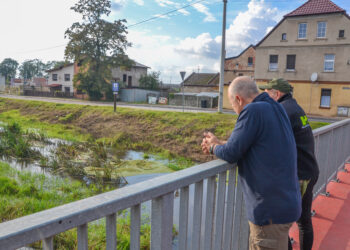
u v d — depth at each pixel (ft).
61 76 170.60
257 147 5.05
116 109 73.20
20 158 35.29
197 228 5.29
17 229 2.65
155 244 4.45
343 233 9.90
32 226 2.74
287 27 89.30
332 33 83.10
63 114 76.33
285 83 7.73
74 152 38.11
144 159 38.81
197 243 5.36
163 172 32.24
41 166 32.40
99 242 13.34
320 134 11.39
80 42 130.52
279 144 5.03
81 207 3.23
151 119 60.59
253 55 124.26
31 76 373.81
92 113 72.38
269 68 93.30
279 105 5.57
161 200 4.31
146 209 18.80
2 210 17.88
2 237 2.52
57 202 20.45
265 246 5.09
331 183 14.71
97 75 132.87
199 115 59.36
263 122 5.02
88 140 49.47
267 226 5.00
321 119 72.95
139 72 171.01
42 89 185.37
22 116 79.97
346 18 81.20
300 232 8.11
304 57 87.61
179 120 56.95
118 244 13.23
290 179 5.05
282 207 4.90
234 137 5.11
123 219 16.69
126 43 135.64
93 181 27.37
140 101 144.46
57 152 37.32
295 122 7.23
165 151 44.11
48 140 48.93
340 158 15.79
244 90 5.67
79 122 68.90
